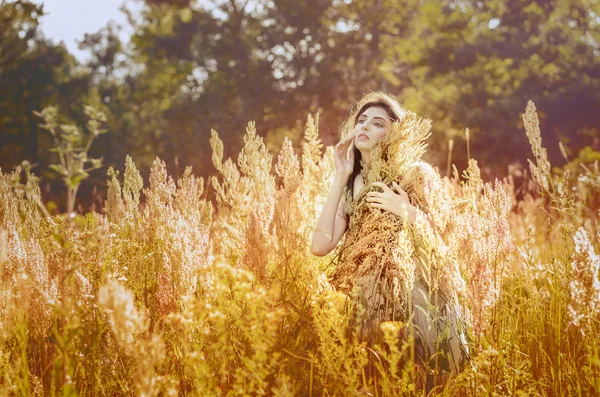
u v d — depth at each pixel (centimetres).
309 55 3947
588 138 2803
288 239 349
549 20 3156
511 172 674
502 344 310
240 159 373
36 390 272
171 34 4722
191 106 4094
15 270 302
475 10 3525
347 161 375
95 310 284
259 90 3831
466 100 2973
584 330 288
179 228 335
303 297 333
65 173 283
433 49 3225
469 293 303
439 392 297
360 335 307
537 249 465
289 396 245
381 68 3806
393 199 331
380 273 318
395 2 3881
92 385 269
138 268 350
